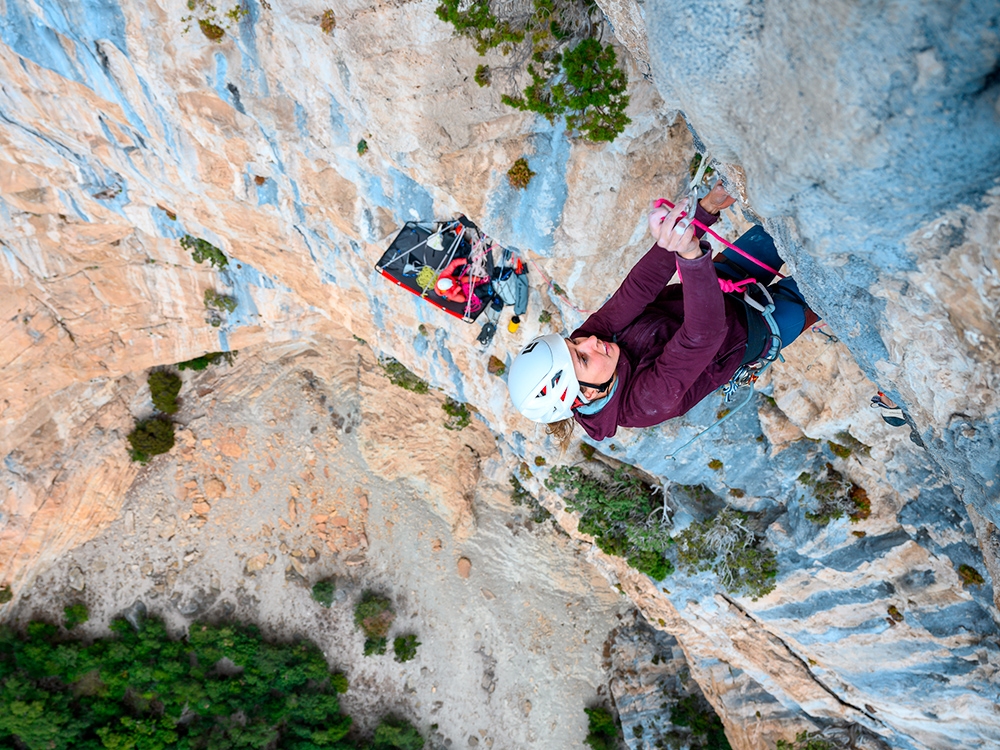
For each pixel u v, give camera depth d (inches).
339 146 364.2
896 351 136.4
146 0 322.3
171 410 748.6
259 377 775.7
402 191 379.2
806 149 107.7
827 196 112.1
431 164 331.6
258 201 444.8
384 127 323.9
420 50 284.4
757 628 497.7
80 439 713.6
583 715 776.9
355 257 458.3
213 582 767.1
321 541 780.0
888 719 460.1
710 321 125.0
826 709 514.3
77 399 694.5
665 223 115.5
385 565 784.9
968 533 334.0
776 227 135.8
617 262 350.9
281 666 750.5
